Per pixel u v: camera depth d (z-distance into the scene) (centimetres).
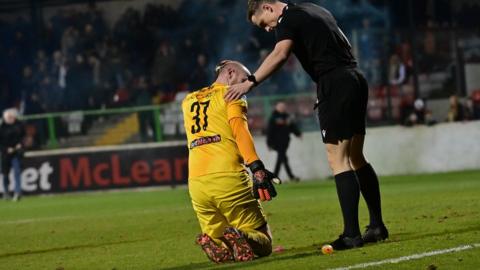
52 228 3716
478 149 6331
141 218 3925
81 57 7781
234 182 2073
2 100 8044
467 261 1877
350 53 2205
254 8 2220
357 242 2148
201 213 2133
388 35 6881
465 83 7019
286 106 6850
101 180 6688
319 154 6688
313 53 2166
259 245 2081
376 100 6812
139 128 6862
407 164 6462
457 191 4216
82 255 2578
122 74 7688
